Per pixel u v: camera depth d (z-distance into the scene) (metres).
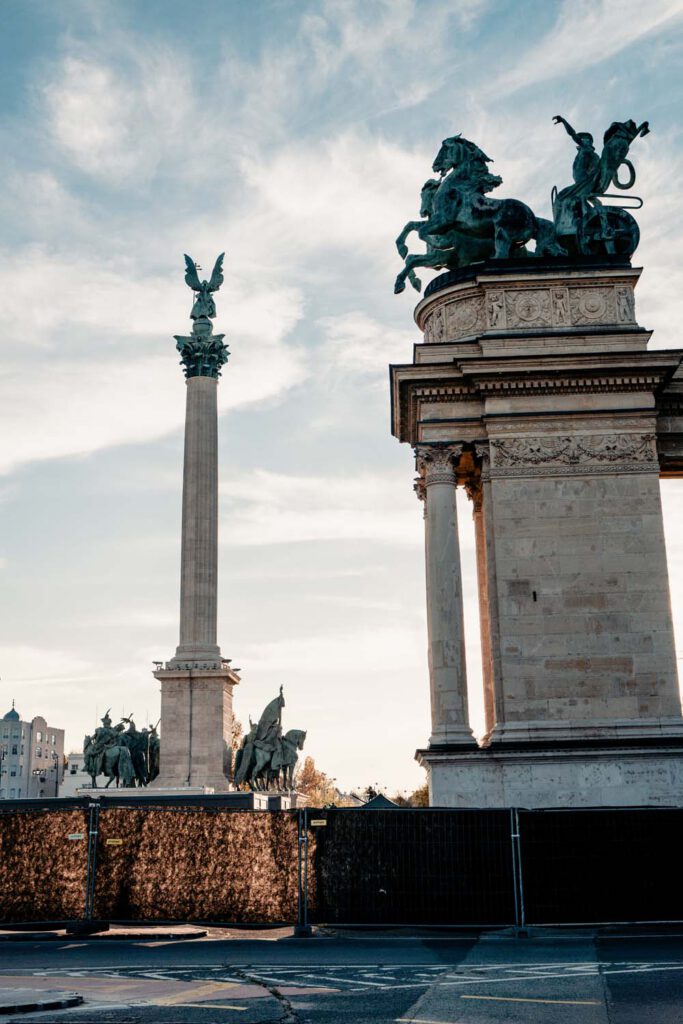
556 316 51.44
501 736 46.66
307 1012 18.20
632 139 54.22
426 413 51.12
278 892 35.19
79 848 36.44
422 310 55.09
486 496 50.00
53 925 35.66
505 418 49.91
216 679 95.75
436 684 48.22
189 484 101.75
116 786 102.81
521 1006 18.84
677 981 21.69
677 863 34.53
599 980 22.06
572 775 45.78
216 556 100.94
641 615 47.94
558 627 47.94
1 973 24.17
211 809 36.34
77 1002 19.00
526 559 48.75
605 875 34.41
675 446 52.44
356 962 26.25
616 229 52.69
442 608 48.78
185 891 35.69
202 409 104.25
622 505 49.12
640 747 45.78
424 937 33.00
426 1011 18.30
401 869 34.88
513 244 53.53
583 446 49.72
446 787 46.19
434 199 56.44
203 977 23.34
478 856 34.72
